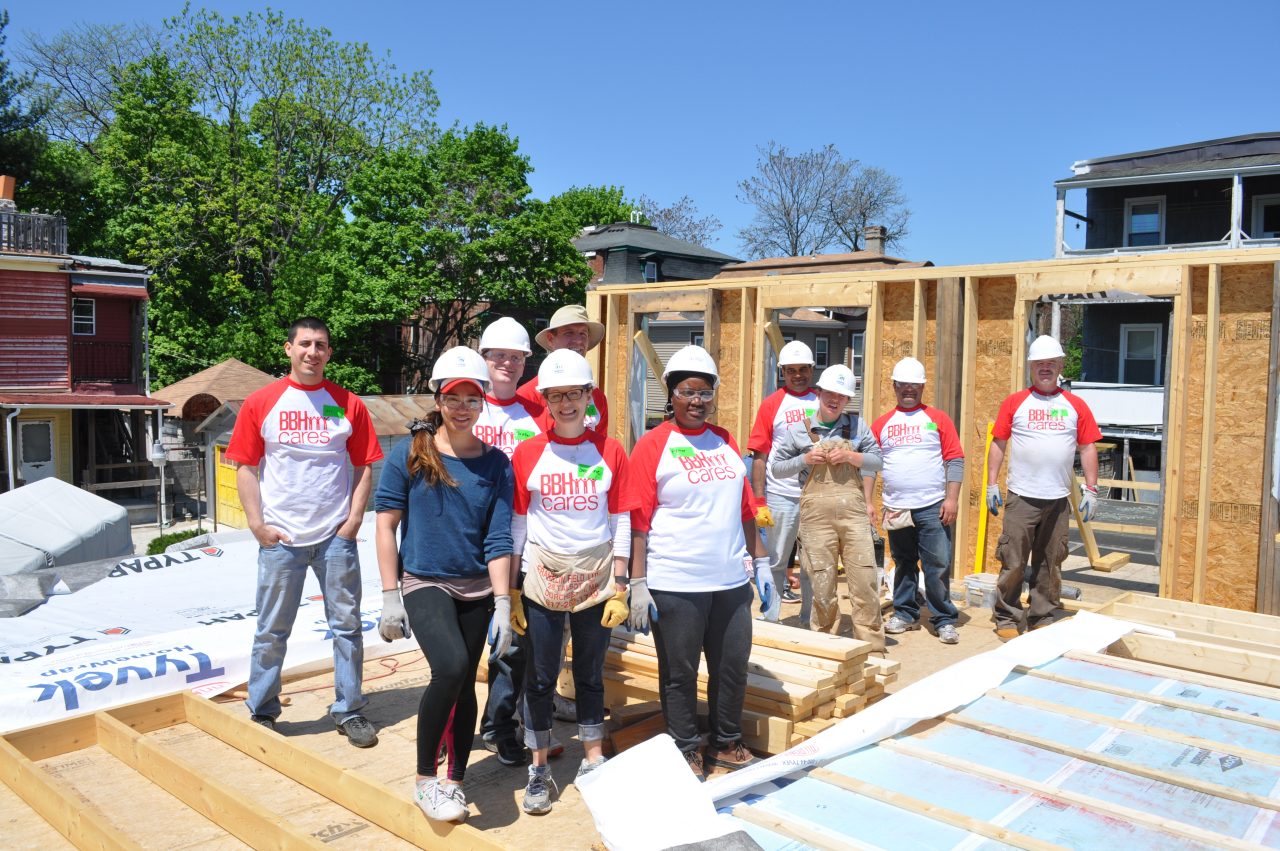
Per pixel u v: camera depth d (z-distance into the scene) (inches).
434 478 135.9
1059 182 979.3
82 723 174.2
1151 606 252.4
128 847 121.7
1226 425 263.4
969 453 303.3
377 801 137.2
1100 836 116.4
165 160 1283.2
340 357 1295.5
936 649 228.4
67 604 275.7
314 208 1392.7
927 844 113.3
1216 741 151.4
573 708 182.7
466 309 1342.3
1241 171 861.2
